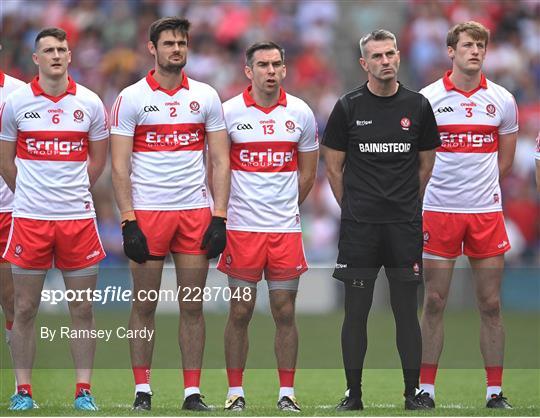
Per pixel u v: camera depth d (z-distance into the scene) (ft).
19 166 92.02
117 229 197.98
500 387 97.19
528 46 242.99
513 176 209.97
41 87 91.40
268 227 93.45
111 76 238.07
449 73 98.94
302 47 247.29
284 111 94.32
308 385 116.26
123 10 248.52
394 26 256.73
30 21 250.16
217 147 92.99
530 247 203.21
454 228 97.25
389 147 91.30
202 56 240.73
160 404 98.84
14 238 92.07
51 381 115.55
